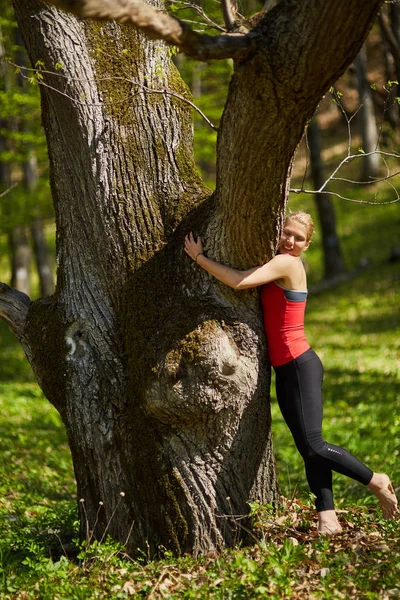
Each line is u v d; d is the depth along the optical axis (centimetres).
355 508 546
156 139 489
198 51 345
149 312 464
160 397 439
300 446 465
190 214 475
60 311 501
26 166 2139
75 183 488
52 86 471
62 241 502
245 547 464
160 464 458
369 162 3136
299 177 3284
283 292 459
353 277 2370
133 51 488
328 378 1358
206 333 439
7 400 1315
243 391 450
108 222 480
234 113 380
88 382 481
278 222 426
